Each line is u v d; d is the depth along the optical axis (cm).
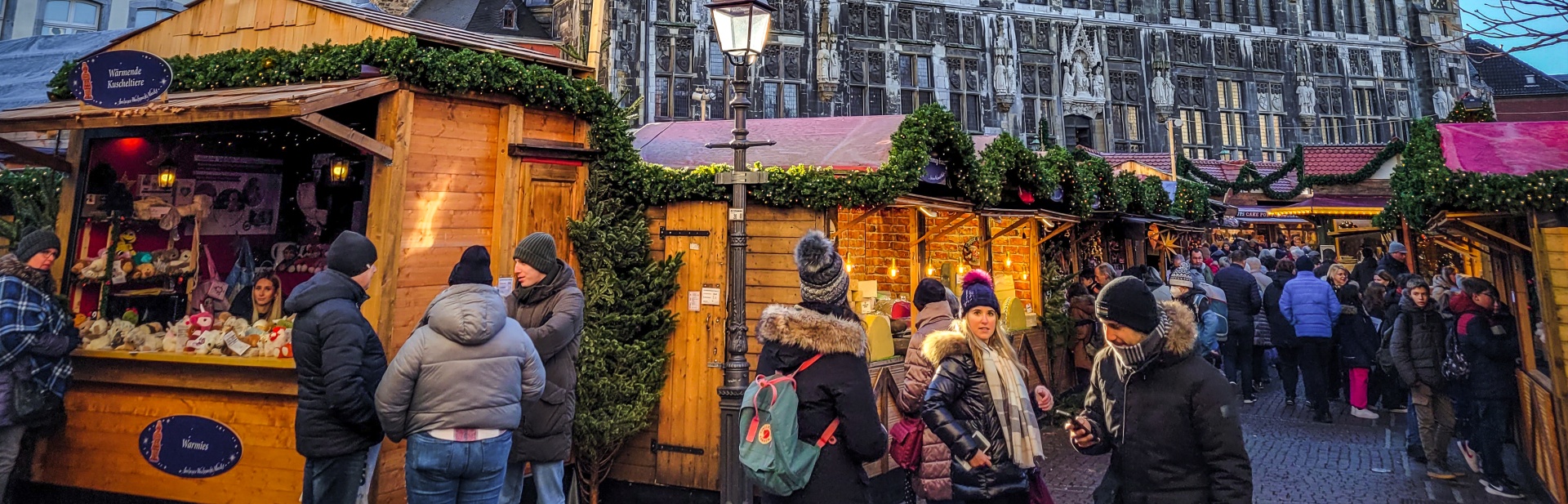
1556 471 480
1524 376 567
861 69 2883
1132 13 3338
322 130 425
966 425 318
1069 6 3259
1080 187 812
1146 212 1131
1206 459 243
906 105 2944
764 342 292
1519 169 480
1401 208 589
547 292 406
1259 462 651
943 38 3008
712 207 574
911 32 2977
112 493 486
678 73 2611
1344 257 1905
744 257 484
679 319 573
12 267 445
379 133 472
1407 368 597
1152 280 841
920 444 352
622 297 556
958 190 661
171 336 492
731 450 459
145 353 478
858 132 759
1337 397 937
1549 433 491
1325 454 671
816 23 2828
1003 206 757
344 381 328
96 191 559
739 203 487
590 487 560
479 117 518
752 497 489
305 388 343
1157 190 1143
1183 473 248
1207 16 3453
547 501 402
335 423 344
